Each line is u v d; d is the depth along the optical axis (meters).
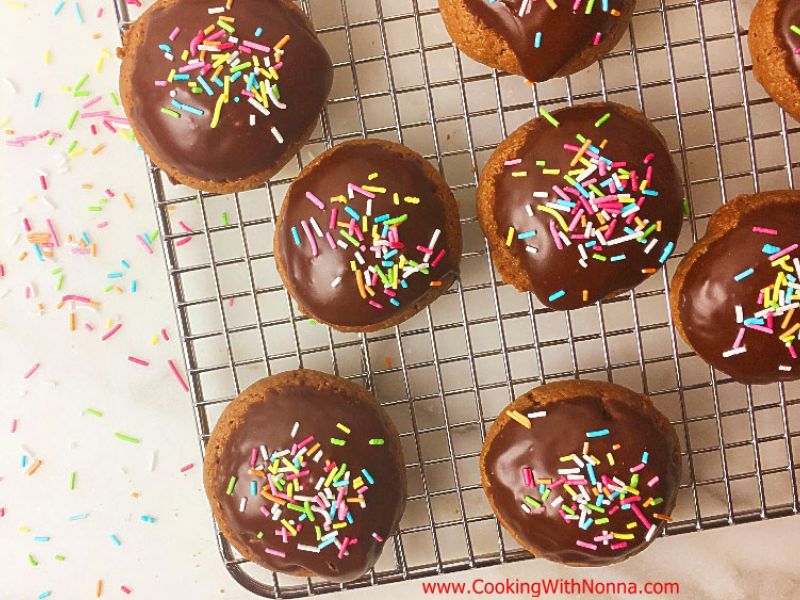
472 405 0.33
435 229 0.29
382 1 0.32
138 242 0.33
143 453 0.33
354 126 0.32
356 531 0.29
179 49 0.29
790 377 0.29
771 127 0.32
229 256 0.33
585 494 0.29
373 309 0.29
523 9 0.29
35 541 0.33
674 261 0.33
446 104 0.32
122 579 0.33
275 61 0.29
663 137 0.31
